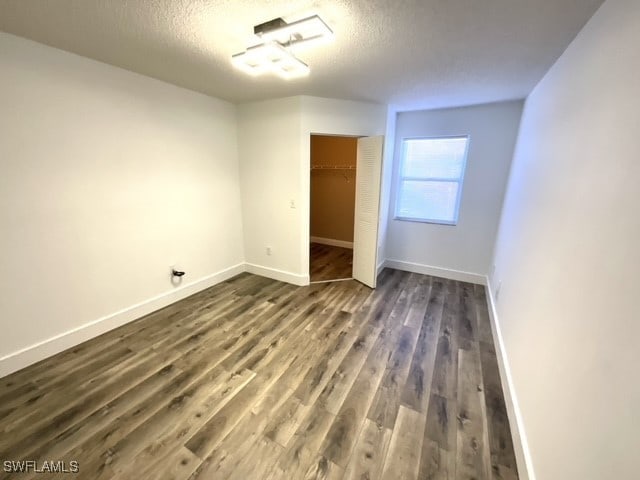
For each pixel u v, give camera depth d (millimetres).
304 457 1492
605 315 934
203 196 3312
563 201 1456
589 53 1383
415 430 1670
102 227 2414
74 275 2277
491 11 1395
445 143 3797
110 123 2355
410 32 1620
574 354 1105
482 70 2199
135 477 1375
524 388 1619
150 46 1900
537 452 1300
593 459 877
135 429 1622
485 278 3773
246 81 2609
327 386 1992
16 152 1889
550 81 2055
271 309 3059
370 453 1524
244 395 1892
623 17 1069
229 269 3846
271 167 3494
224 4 1385
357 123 3348
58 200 2123
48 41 1865
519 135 3086
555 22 1471
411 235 4176
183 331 2605
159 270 2945
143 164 2650
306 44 1727
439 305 3217
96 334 2469
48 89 1979
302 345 2449
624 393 775
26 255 2004
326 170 5555
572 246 1276
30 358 2082
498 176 3488
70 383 1942
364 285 3736
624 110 990
